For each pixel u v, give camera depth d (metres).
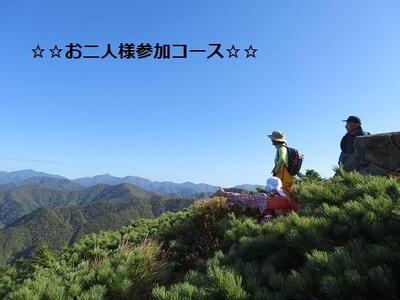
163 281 6.41
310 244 4.55
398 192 5.11
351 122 11.29
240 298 3.66
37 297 4.86
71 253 13.46
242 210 8.74
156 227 13.44
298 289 3.55
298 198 7.79
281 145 8.77
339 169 7.00
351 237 4.46
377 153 10.13
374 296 3.21
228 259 4.95
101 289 5.14
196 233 9.09
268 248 5.02
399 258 3.52
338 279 3.35
